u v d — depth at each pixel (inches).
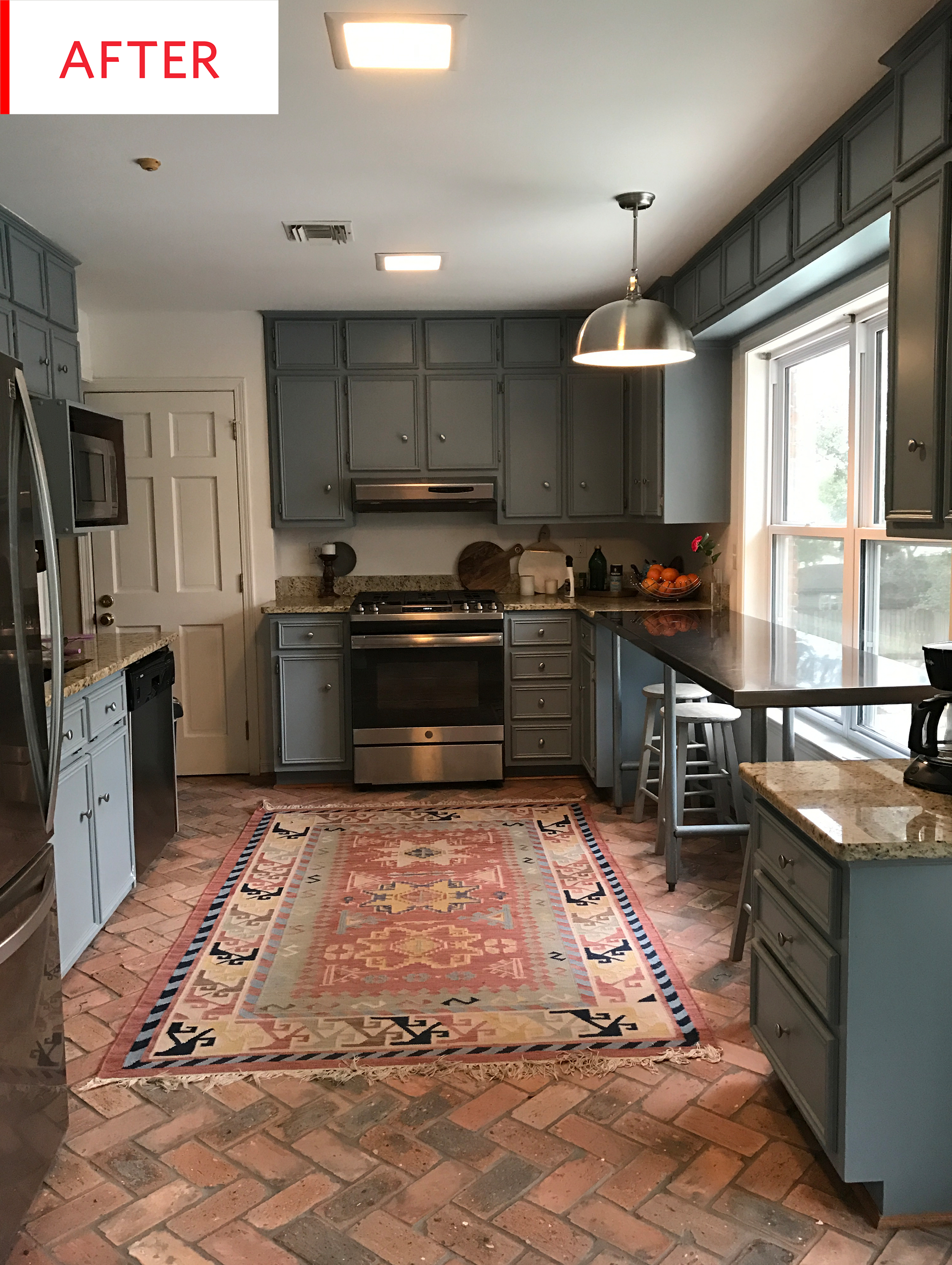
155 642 153.0
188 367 203.2
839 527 146.9
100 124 102.1
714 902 135.1
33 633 79.0
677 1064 95.2
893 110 94.3
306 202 129.6
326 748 199.3
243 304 195.6
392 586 220.5
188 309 198.5
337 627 196.9
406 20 83.0
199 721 210.5
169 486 206.1
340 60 89.3
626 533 222.2
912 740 83.3
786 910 82.0
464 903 136.0
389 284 179.3
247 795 194.9
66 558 197.6
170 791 161.0
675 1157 81.5
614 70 93.0
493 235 146.8
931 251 86.4
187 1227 73.8
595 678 182.9
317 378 202.8
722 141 111.3
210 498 206.5
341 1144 83.7
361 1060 96.0
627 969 115.2
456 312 203.2
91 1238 72.8
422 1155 82.0
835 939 72.1
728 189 128.0
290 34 84.9
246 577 207.8
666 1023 102.7
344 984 112.5
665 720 145.6
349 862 153.7
